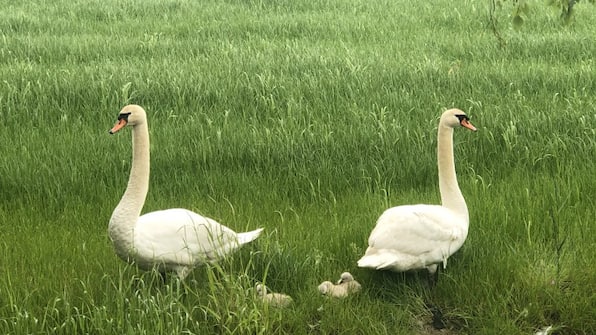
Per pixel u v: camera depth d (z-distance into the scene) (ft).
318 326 15.23
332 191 21.52
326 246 17.70
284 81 29.32
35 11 49.52
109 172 22.17
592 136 24.08
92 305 14.62
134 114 15.49
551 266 16.65
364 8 51.21
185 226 15.60
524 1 19.74
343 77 29.86
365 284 16.42
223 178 21.72
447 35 41.27
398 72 30.94
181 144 24.08
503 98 28.02
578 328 15.47
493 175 22.36
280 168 22.43
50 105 27.32
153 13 49.32
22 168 21.74
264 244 17.07
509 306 15.99
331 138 23.68
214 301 14.84
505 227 18.47
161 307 14.57
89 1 52.44
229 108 27.30
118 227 15.20
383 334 15.01
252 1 52.11
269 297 15.31
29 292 15.60
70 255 17.38
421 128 24.75
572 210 19.51
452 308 16.01
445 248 15.74
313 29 43.52
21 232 18.57
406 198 20.77
